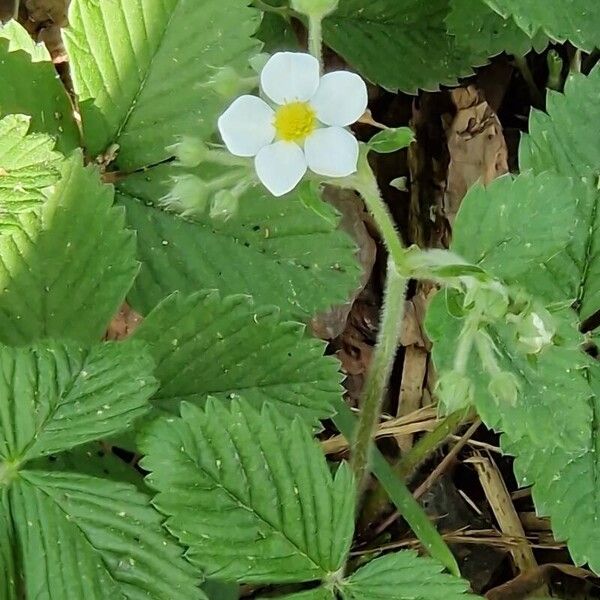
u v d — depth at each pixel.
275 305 0.21
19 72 0.21
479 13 0.23
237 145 0.18
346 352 0.24
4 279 0.20
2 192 0.20
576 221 0.20
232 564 0.19
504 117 0.25
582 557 0.20
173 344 0.20
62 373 0.19
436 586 0.19
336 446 0.23
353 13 0.24
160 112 0.21
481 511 0.23
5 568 0.18
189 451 0.19
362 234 0.24
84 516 0.19
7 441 0.19
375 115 0.25
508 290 0.18
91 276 0.20
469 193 0.20
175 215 0.21
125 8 0.21
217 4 0.21
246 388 0.20
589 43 0.21
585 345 0.23
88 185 0.20
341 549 0.19
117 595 0.18
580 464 0.21
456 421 0.22
